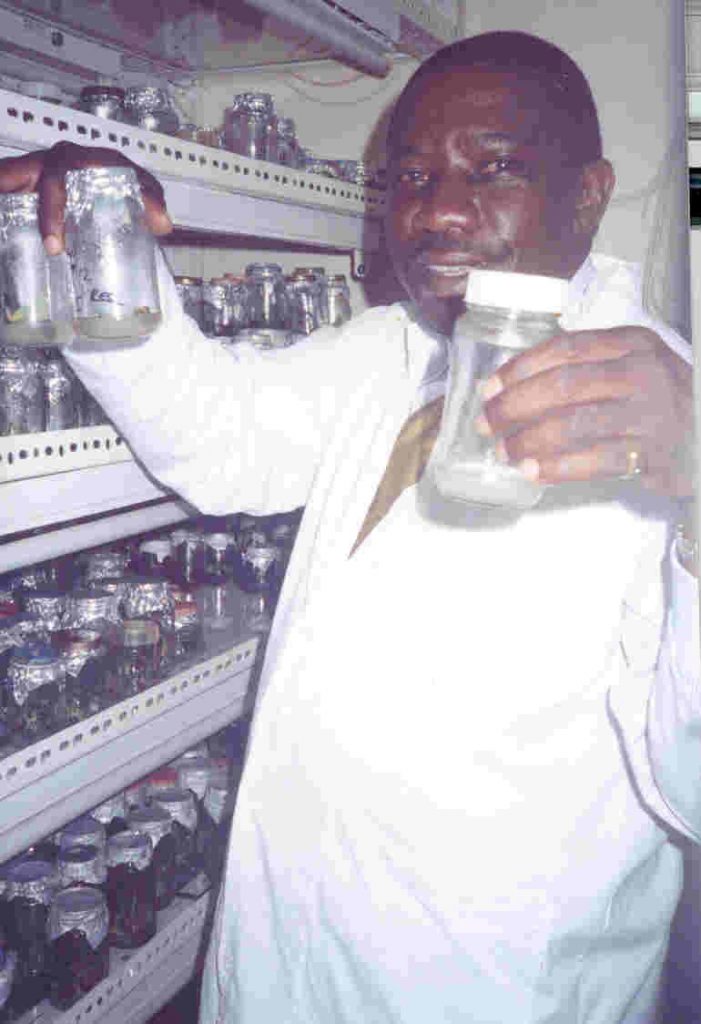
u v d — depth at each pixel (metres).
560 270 0.93
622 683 0.85
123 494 1.16
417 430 1.01
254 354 1.14
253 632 1.54
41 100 1.01
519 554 0.88
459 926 0.88
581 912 0.87
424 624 0.90
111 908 1.42
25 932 1.32
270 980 0.98
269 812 0.96
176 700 1.32
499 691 0.88
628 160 1.68
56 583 1.58
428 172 0.87
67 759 1.13
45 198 0.82
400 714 0.90
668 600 0.78
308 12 1.39
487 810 0.87
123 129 1.12
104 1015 1.33
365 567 0.94
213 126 1.95
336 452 1.05
